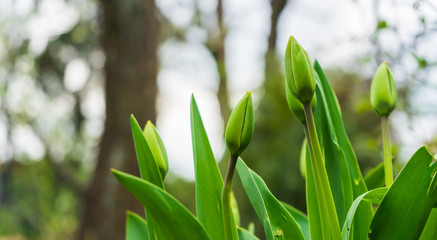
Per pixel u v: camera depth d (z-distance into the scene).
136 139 0.54
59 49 6.02
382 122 0.65
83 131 6.66
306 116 0.53
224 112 6.84
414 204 0.51
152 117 3.79
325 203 0.53
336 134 0.68
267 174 3.94
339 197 0.64
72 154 6.81
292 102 0.55
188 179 6.50
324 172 0.53
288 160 3.91
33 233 6.38
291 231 0.60
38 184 6.30
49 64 6.03
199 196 0.58
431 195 0.50
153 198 0.45
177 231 0.46
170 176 6.57
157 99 3.86
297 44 0.52
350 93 3.71
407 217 0.51
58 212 6.66
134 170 3.68
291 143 3.94
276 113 4.05
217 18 6.90
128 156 3.67
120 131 3.68
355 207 0.53
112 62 3.73
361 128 3.63
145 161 0.54
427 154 0.49
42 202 6.40
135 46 3.73
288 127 3.99
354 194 0.65
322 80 0.70
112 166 3.65
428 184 0.50
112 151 3.69
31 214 6.31
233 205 0.75
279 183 3.91
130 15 3.71
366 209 0.63
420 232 0.51
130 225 0.73
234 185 4.04
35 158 6.15
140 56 3.74
